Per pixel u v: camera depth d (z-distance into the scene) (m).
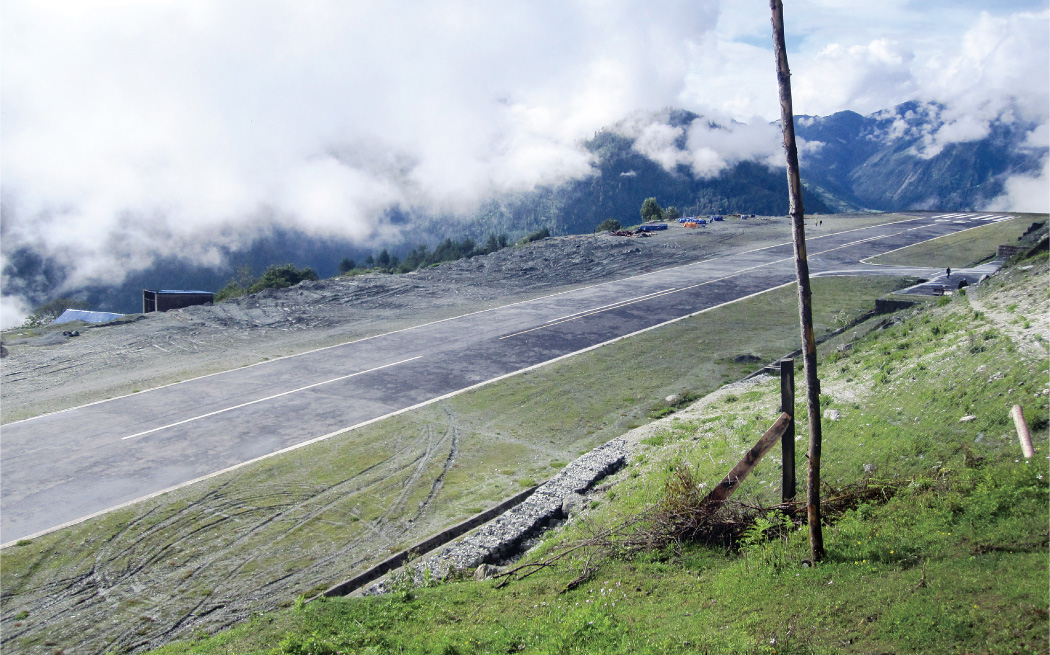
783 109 10.59
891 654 8.27
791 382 13.90
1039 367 15.98
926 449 14.84
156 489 26.58
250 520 23.72
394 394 37.09
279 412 34.81
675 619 10.73
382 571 19.84
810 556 11.55
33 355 46.31
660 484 18.41
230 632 12.84
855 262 70.75
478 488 25.56
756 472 17.08
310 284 65.25
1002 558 9.52
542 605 12.54
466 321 52.41
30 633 17.73
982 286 29.66
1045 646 7.45
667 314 52.06
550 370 40.28
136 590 19.66
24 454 30.16
